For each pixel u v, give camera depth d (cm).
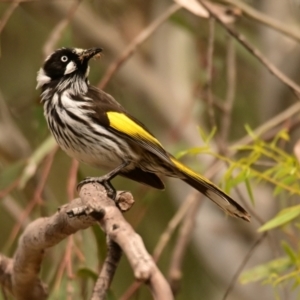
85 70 886
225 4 1063
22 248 715
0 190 1038
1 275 775
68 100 856
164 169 827
